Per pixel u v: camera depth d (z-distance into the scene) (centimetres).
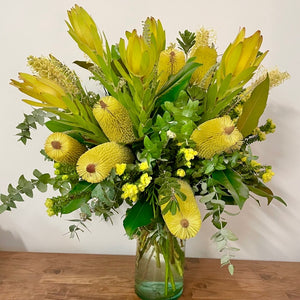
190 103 56
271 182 100
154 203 63
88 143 67
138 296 78
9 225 103
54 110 63
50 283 83
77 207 61
